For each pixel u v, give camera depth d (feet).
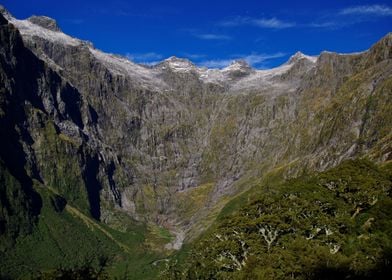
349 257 274.36
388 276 249.14
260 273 273.54
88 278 172.65
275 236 337.72
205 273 343.67
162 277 398.01
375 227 321.52
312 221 335.26
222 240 362.53
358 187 394.11
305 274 264.31
